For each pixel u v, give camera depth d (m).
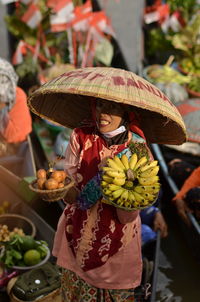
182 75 5.71
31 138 4.80
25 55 5.94
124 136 2.28
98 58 5.81
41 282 3.02
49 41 5.91
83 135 2.31
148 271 3.25
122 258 2.39
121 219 2.22
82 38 5.91
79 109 2.51
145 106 2.02
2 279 3.16
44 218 3.77
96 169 2.28
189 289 3.75
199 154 4.61
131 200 2.04
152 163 2.17
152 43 6.53
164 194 4.47
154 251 3.52
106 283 2.43
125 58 6.53
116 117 2.20
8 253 3.27
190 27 5.90
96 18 5.52
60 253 2.52
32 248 3.32
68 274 2.56
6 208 3.83
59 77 2.15
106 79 2.05
